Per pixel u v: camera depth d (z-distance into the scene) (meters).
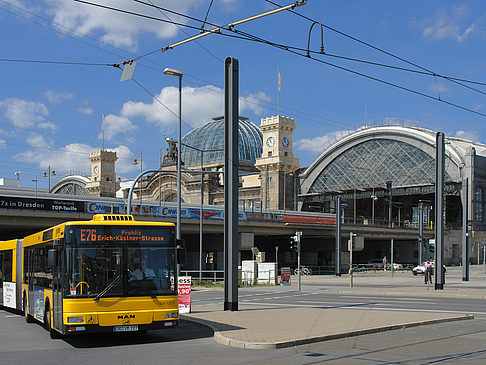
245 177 120.12
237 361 12.18
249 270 52.38
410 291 37.25
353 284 50.81
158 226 15.46
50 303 16.59
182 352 13.64
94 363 12.26
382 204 126.62
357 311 22.44
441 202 38.06
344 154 117.19
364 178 113.62
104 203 64.06
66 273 14.45
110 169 142.62
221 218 75.38
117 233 14.98
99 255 14.70
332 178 118.75
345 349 13.64
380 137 110.56
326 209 123.31
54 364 12.21
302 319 19.33
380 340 15.10
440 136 38.16
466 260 51.75
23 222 58.12
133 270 14.90
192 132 128.50
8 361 12.66
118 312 14.50
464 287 41.66
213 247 84.44
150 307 14.81
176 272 15.39
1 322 21.80
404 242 115.31
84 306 14.30
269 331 16.25
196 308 24.88
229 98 22.39
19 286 24.14
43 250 18.58
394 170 108.94
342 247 94.25
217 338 15.48
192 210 71.69
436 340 14.98
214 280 51.59
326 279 62.34
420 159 105.44
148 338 16.39
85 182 145.62
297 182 122.69
